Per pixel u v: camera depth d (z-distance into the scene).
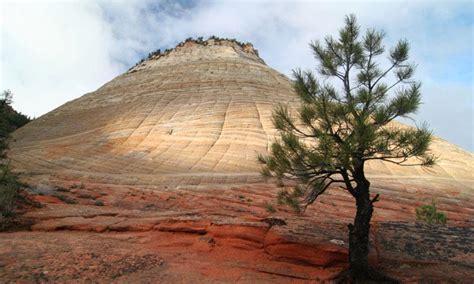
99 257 8.96
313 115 8.31
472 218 23.03
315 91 8.93
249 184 31.98
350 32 9.27
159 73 84.12
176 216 13.48
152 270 8.52
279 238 10.16
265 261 9.85
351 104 7.94
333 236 10.48
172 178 34.06
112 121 58.47
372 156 8.31
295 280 8.62
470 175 39.62
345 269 8.76
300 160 8.09
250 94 66.19
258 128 50.84
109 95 76.50
